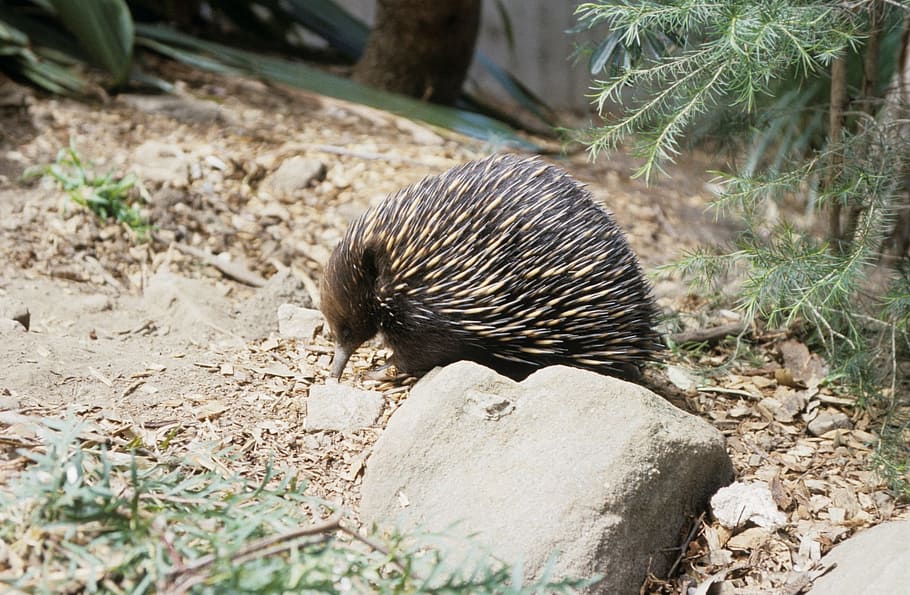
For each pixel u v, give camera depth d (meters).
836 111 1.87
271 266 2.11
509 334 1.71
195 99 2.63
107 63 2.55
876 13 1.77
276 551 1.32
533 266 1.68
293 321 1.90
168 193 2.20
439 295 1.70
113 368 1.73
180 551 1.35
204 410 1.67
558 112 4.14
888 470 1.67
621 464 1.52
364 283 1.74
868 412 1.82
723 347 1.97
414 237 1.69
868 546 1.53
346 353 1.79
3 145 2.31
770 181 1.77
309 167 2.33
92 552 1.35
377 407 1.70
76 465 1.40
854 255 1.69
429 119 2.70
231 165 2.31
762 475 1.68
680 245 2.28
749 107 1.65
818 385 1.87
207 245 2.13
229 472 1.56
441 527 1.50
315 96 2.81
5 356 1.70
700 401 1.84
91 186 2.15
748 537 1.57
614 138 1.70
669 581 1.54
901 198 1.82
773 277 1.70
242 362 1.80
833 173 1.82
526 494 1.50
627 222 2.35
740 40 1.58
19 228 2.08
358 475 1.61
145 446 1.58
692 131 2.09
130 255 2.09
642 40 1.74
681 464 1.56
